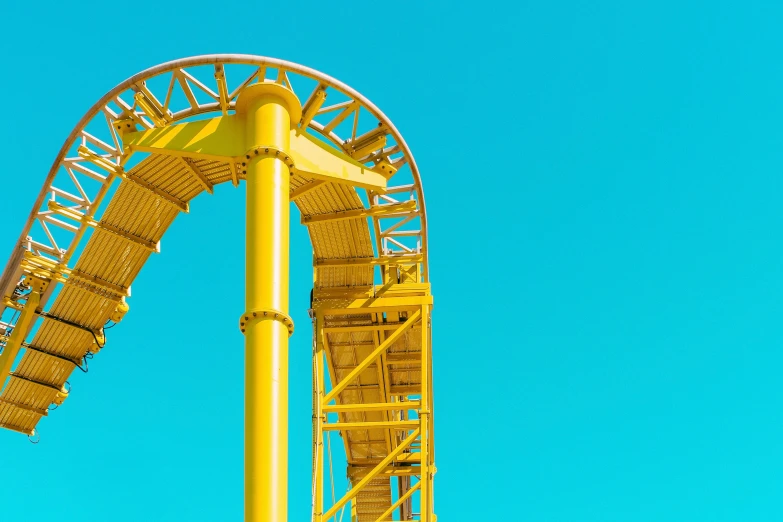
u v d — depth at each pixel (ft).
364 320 99.71
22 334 97.86
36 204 93.25
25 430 107.14
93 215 94.79
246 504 69.56
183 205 95.50
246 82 85.71
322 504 88.38
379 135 91.50
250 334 74.49
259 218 78.13
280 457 71.00
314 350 94.73
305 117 86.89
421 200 94.89
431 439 94.48
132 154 88.99
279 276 76.48
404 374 107.34
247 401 72.64
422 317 94.94
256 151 80.74
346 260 98.17
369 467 113.39
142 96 85.81
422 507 88.58
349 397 109.70
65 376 104.58
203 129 84.23
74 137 89.25
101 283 98.84
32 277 97.19
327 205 94.58
